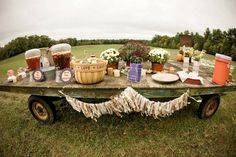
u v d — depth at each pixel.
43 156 2.71
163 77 2.93
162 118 3.52
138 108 2.61
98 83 2.79
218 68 2.92
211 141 3.01
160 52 3.38
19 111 4.04
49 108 3.18
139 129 3.21
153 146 2.85
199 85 2.83
